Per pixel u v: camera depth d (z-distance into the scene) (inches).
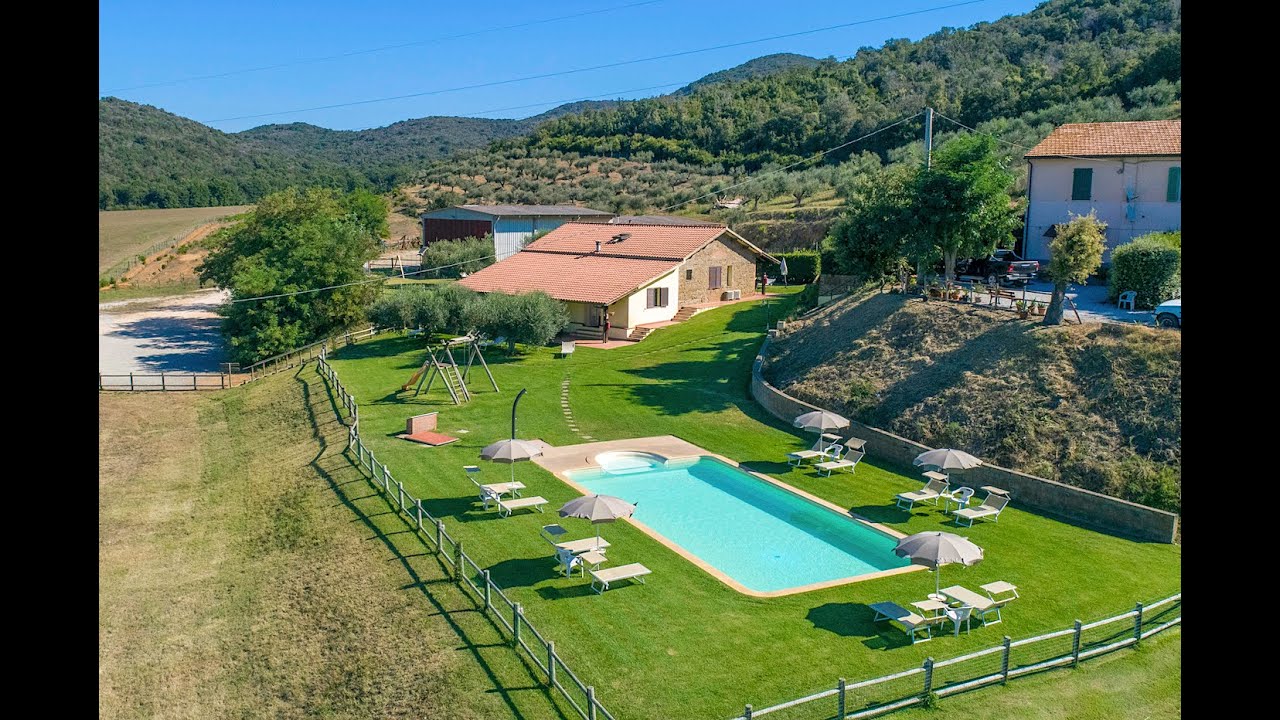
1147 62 3708.2
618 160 5644.7
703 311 2343.8
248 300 2214.6
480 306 1941.4
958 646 762.8
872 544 1011.9
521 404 1598.2
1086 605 828.0
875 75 5738.2
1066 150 1994.3
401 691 749.9
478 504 1109.1
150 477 1434.5
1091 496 1028.5
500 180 5615.2
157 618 956.6
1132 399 1146.0
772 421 1480.1
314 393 1731.1
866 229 1838.1
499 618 823.7
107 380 2074.3
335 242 2354.8
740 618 818.2
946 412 1283.2
